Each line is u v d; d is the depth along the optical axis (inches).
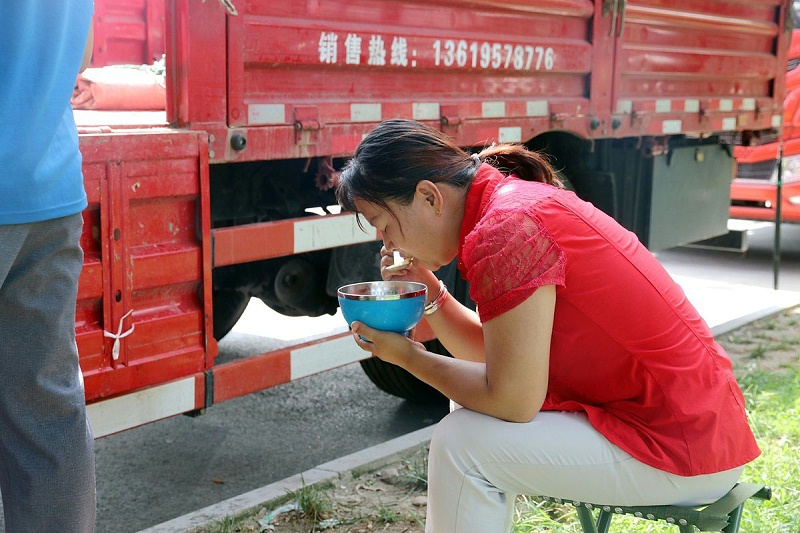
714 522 79.6
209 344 125.4
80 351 111.1
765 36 248.7
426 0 151.2
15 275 84.2
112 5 184.9
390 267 97.3
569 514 127.4
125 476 152.1
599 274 79.3
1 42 79.7
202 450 164.1
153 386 119.5
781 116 259.9
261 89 130.7
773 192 329.7
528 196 80.4
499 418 81.4
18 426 87.0
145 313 119.1
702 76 223.6
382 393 197.5
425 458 150.6
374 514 129.3
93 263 110.3
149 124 121.9
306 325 237.9
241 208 148.0
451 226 83.4
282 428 176.4
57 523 88.7
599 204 217.5
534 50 173.6
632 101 202.4
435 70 155.6
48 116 82.7
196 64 120.6
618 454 80.8
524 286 76.5
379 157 81.5
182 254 120.6
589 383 83.2
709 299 283.9
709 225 258.7
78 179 88.0
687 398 80.2
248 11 126.0
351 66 141.2
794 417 164.1
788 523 122.9
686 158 242.8
